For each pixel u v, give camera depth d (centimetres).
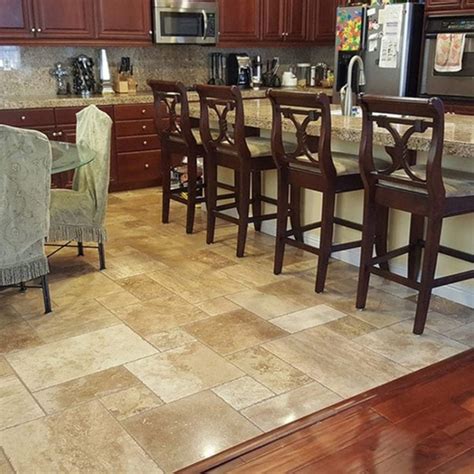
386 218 326
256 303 314
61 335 279
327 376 243
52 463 193
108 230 443
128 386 237
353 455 196
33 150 267
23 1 500
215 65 647
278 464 192
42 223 285
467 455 195
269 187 423
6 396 230
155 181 584
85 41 536
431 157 249
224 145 374
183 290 332
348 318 296
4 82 547
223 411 221
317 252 323
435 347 266
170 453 198
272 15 628
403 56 525
